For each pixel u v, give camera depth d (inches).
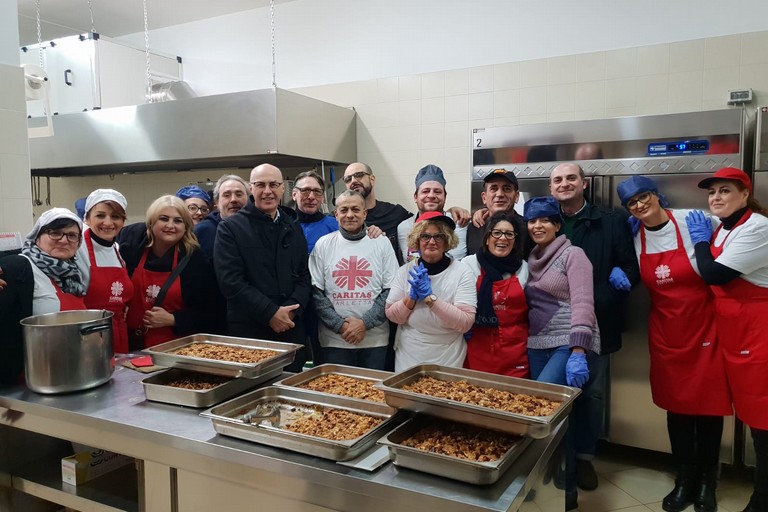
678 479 99.9
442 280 88.7
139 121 151.4
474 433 55.3
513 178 100.4
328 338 97.3
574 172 100.0
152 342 93.3
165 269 94.8
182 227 94.7
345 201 98.0
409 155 156.9
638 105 130.5
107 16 183.3
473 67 147.6
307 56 172.7
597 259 98.9
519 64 142.0
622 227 100.5
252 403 61.3
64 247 77.2
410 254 103.2
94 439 62.5
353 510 48.6
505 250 88.7
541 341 88.0
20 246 81.8
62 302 76.9
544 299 88.5
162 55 185.9
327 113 150.3
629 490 106.2
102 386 71.5
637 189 92.7
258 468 52.1
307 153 142.8
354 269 96.8
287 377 72.4
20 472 75.9
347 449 49.2
